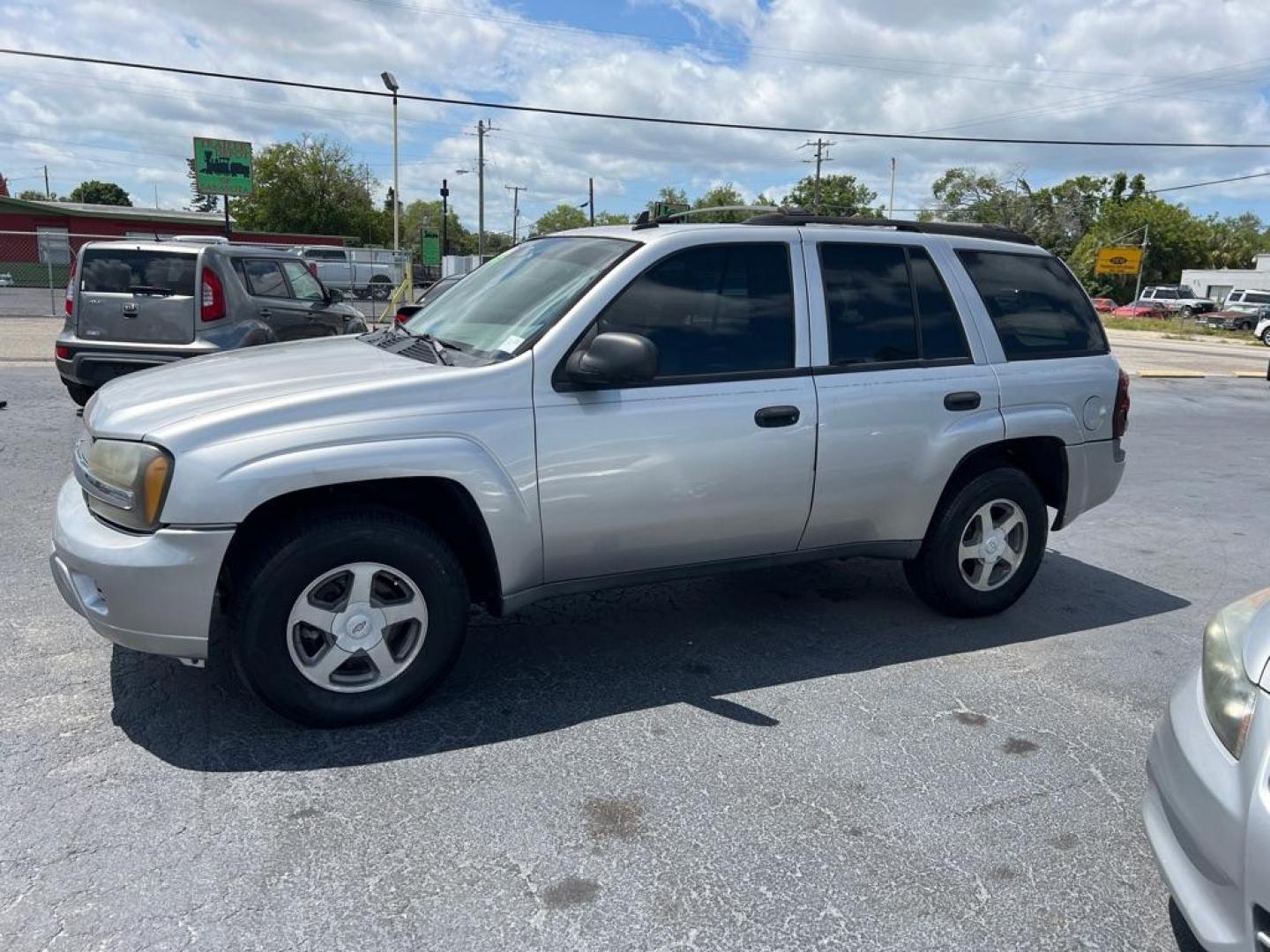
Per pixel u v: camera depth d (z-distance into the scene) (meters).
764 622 4.88
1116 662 4.56
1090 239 77.50
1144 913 2.77
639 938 2.57
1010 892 2.83
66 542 3.38
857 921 2.68
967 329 4.65
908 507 4.51
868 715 3.89
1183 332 43.47
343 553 3.43
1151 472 9.59
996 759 3.59
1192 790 2.33
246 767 3.31
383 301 32.09
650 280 3.92
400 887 2.73
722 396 3.97
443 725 3.67
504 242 87.38
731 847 2.98
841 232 4.41
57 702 3.71
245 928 2.54
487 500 3.56
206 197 65.75
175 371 3.96
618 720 3.77
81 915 2.56
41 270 38.72
